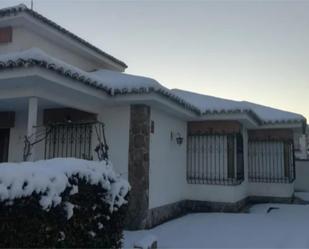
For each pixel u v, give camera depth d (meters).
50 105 9.34
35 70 6.87
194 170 12.80
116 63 14.30
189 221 10.42
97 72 11.70
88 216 4.91
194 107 11.49
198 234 8.55
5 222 3.70
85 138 9.83
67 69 7.42
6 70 7.07
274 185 15.06
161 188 10.40
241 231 8.91
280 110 15.61
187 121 12.95
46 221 4.08
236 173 12.54
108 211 5.30
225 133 12.49
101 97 8.93
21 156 10.23
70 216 4.39
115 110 9.73
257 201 15.16
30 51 6.95
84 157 8.20
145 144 9.37
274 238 8.08
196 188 12.65
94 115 9.79
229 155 12.47
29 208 3.90
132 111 9.56
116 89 9.04
